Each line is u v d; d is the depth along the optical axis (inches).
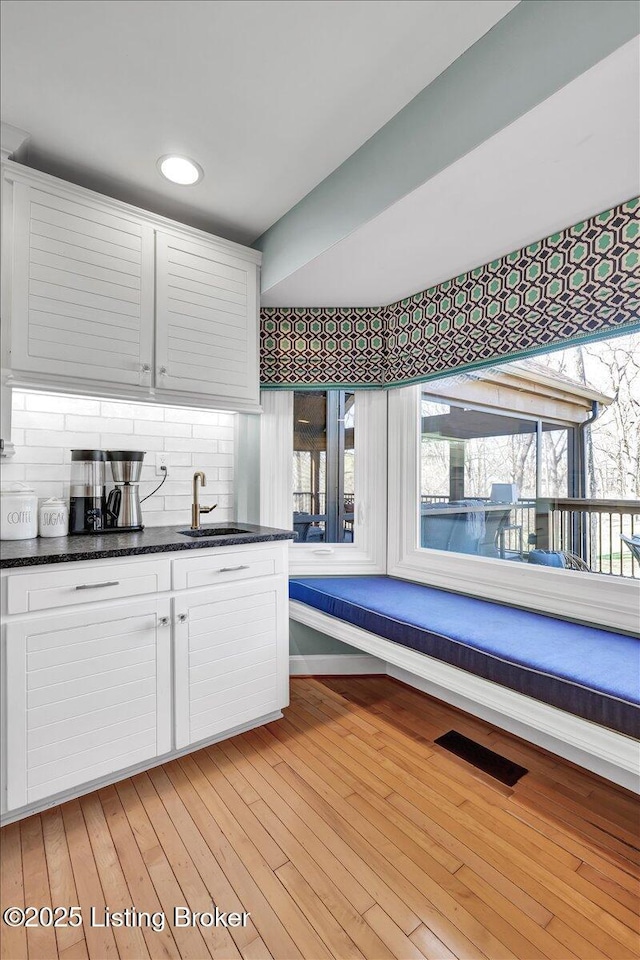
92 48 55.4
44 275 72.7
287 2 49.8
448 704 95.8
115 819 63.0
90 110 64.8
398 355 105.7
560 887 53.3
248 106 64.2
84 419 88.3
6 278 69.6
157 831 61.0
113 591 67.9
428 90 61.4
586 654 63.1
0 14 51.2
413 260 84.7
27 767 61.1
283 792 68.8
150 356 83.6
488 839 60.2
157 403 86.7
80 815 63.6
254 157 75.1
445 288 94.7
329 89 61.6
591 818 64.2
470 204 67.4
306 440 113.6
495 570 90.0
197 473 93.5
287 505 111.0
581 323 72.4
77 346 75.8
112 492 87.8
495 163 58.3
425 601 89.0
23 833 60.2
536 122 51.3
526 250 79.9
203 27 52.7
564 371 82.0
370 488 112.3
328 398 113.9
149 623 71.2
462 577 95.2
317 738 83.1
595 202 67.1
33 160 75.1
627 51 42.6
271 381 107.3
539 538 85.7
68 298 74.9
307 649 109.4
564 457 82.2
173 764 75.2
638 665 59.6
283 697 88.3
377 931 48.1
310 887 53.0
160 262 85.0
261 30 53.1
